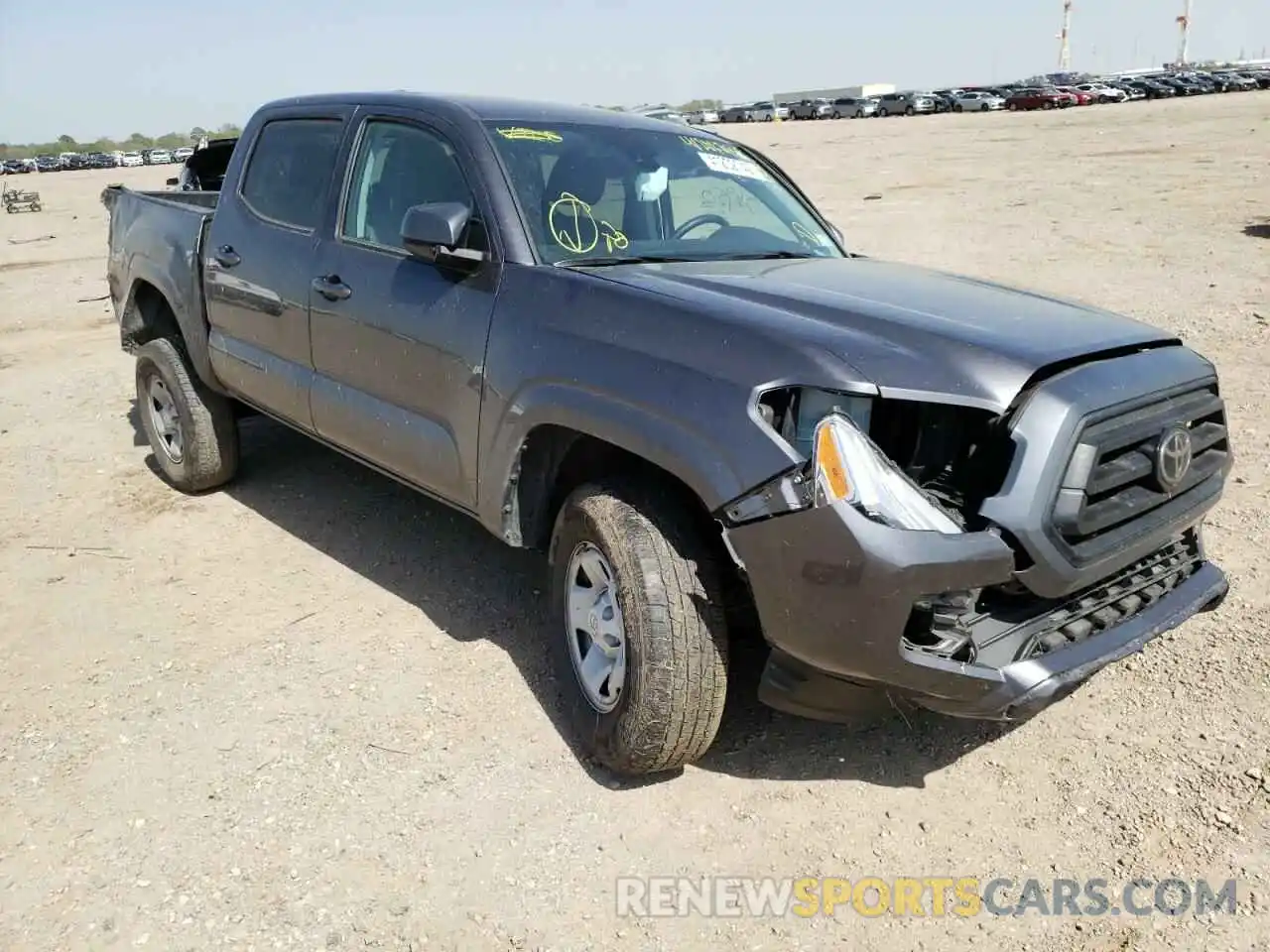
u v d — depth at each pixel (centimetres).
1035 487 270
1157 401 299
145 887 291
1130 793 317
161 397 587
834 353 278
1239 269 1045
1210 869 286
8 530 544
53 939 274
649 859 298
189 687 390
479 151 385
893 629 262
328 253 439
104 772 342
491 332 358
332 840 308
